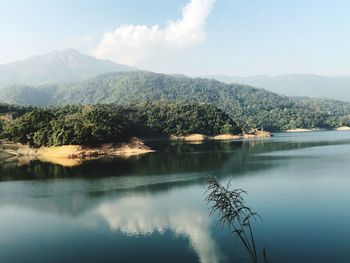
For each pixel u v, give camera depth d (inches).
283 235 1972.2
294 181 3353.8
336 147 6712.6
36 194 2994.6
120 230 2098.9
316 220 2197.3
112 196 2876.5
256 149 6584.6
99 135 6018.7
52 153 5935.0
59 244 1918.1
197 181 3425.2
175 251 1804.9
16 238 2012.8
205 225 2151.8
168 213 2391.7
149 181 3474.4
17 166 4783.5
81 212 2449.6
